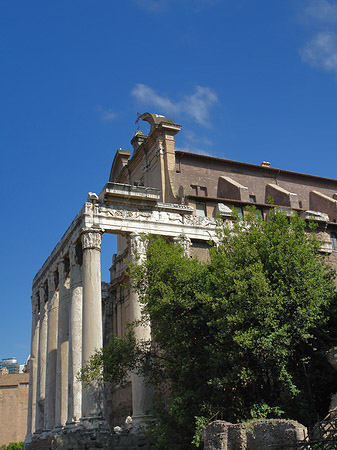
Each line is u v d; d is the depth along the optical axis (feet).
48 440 134.82
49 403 146.41
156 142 167.94
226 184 168.76
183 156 168.25
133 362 106.52
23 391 304.91
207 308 93.40
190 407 91.30
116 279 178.29
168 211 139.54
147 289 101.50
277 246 96.63
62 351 140.15
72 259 137.49
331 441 63.57
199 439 81.30
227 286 91.50
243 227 107.96
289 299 90.02
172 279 100.32
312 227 104.99
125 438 111.04
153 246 106.63
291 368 93.86
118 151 193.36
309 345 95.30
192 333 96.84
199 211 153.58
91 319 122.01
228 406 89.66
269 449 66.90
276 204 176.24
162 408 100.94
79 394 123.44
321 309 98.68
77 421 121.08
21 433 297.33
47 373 151.02
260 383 92.53
